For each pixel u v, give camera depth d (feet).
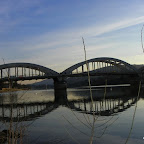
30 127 75.36
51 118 101.76
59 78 482.28
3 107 170.81
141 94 250.16
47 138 60.13
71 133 66.54
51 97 314.96
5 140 43.68
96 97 249.96
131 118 88.43
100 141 55.62
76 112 120.16
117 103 164.14
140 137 58.23
